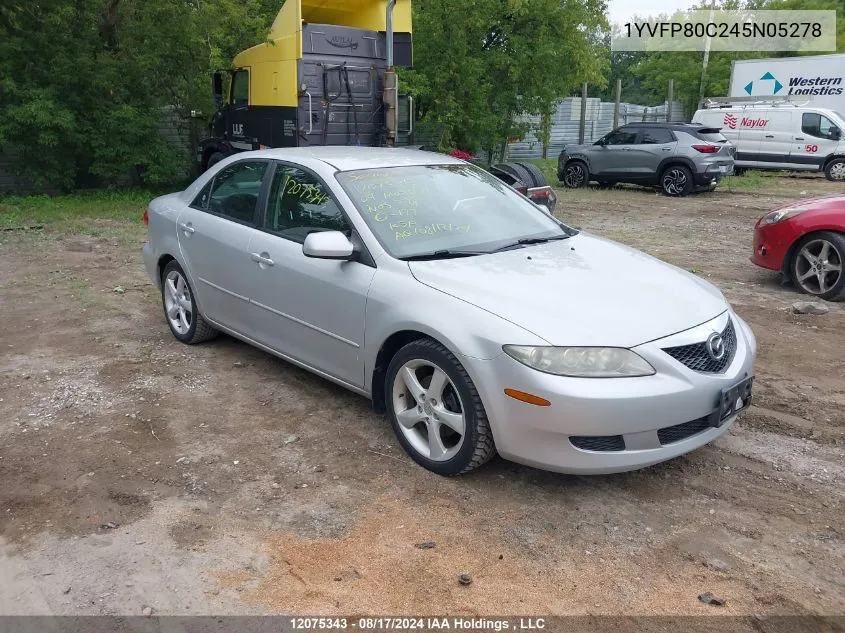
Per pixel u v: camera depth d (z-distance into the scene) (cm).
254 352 574
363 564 313
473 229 447
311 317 447
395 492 370
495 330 347
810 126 1995
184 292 584
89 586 301
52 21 1459
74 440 427
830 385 508
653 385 337
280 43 1318
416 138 2206
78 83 1538
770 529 339
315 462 401
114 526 342
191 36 1538
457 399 371
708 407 354
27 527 342
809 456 408
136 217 1328
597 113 3269
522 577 306
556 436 336
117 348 586
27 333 627
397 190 457
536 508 356
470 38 1931
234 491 372
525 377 335
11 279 824
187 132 1862
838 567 312
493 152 2241
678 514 352
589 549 325
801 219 727
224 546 327
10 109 1448
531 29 1992
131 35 1567
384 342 398
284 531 338
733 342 387
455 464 372
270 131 1385
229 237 511
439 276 385
